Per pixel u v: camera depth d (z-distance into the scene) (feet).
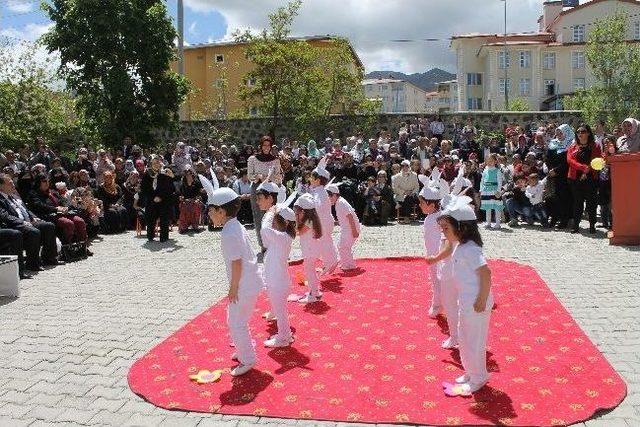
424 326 22.08
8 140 67.10
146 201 43.14
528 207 44.19
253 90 78.69
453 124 72.28
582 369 17.58
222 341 21.08
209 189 18.03
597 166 35.27
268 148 36.14
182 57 75.82
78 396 16.93
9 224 32.78
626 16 94.12
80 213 42.11
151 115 71.15
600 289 26.08
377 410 15.40
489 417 14.80
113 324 23.48
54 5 67.10
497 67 153.79
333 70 78.79
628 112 83.76
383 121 74.23
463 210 16.37
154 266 34.35
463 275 16.37
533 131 62.85
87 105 68.74
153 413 15.75
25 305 26.37
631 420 14.58
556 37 159.02
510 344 19.83
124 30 66.74
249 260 18.22
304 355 19.53
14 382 17.97
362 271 31.14
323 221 28.63
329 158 51.57
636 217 35.09
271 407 15.76
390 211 48.65
